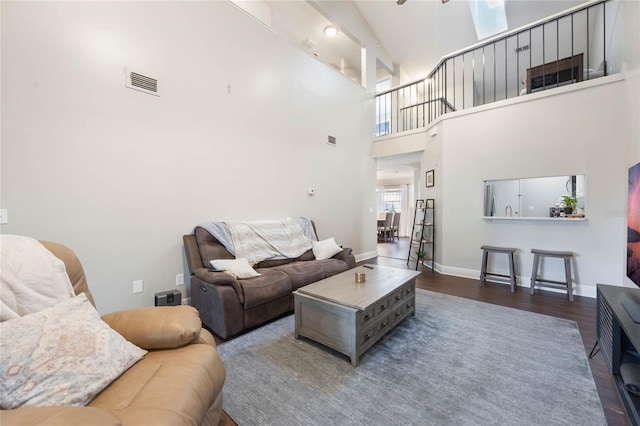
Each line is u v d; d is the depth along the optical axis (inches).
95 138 96.5
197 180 124.7
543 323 104.7
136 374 44.9
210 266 112.3
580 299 130.8
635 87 105.9
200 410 40.7
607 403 62.6
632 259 83.2
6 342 37.9
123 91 102.7
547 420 57.8
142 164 107.9
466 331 98.5
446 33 234.2
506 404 62.5
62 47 89.6
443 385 69.3
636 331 51.7
